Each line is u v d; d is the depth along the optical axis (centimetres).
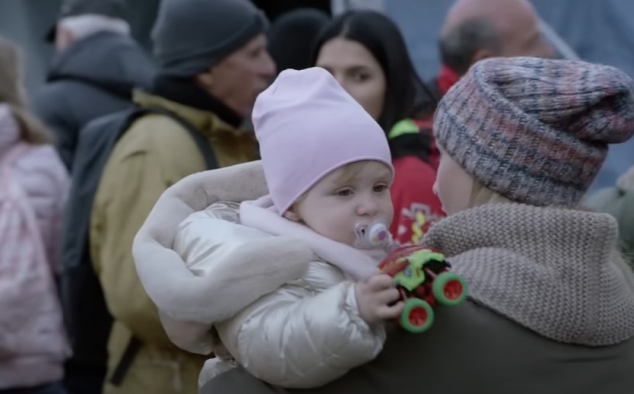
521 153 203
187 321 205
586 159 204
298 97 217
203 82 376
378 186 216
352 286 194
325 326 189
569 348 203
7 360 392
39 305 395
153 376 360
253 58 384
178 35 374
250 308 199
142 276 207
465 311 202
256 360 197
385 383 202
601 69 201
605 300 204
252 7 390
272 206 224
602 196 365
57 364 398
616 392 205
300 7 739
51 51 759
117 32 528
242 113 384
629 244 347
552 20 562
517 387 200
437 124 216
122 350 364
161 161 356
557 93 200
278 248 198
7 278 390
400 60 364
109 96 502
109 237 357
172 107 370
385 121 358
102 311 388
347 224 211
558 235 203
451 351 201
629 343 210
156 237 215
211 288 196
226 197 232
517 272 201
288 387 201
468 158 208
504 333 200
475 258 205
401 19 588
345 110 214
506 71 206
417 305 191
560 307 200
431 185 336
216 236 209
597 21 557
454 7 429
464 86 211
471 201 212
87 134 381
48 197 409
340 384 203
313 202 212
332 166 210
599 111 201
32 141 413
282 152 214
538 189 205
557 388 202
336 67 366
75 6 533
